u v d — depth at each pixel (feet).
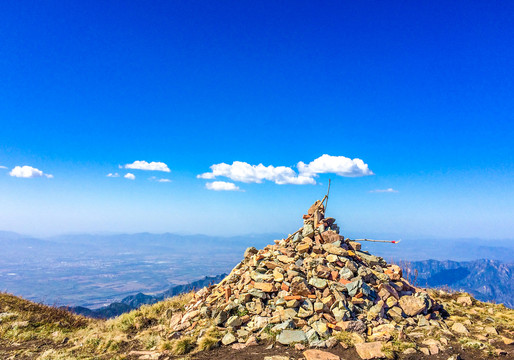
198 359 36.40
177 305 62.64
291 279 48.47
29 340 51.06
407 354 34.40
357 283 46.50
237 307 47.06
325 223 60.59
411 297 47.14
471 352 35.55
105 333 50.62
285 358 34.68
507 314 50.47
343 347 36.29
